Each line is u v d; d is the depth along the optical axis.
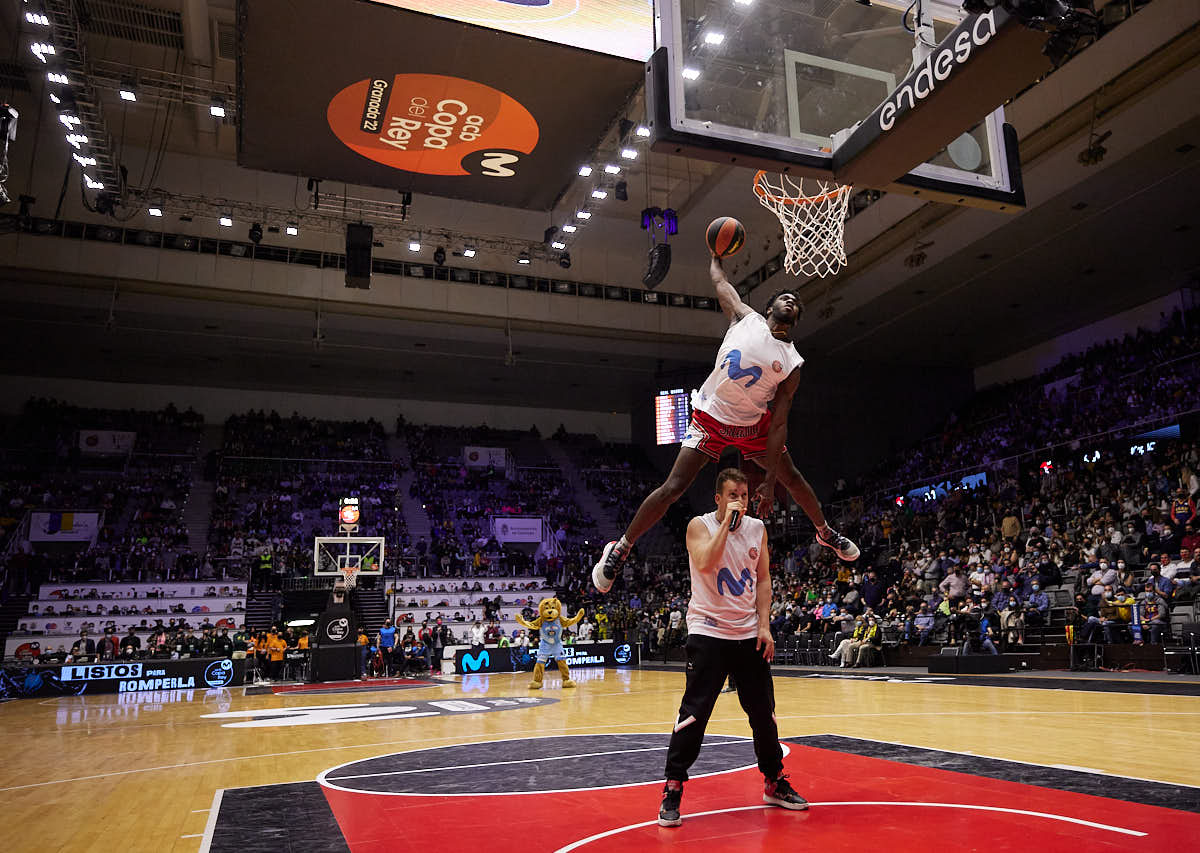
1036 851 3.17
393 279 27.88
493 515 31.80
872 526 25.78
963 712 8.68
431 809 4.40
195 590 25.44
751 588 4.17
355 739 8.02
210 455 31.83
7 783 6.18
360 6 9.78
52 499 28.05
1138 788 4.33
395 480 33.16
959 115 4.90
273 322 27.69
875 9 5.94
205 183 25.16
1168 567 14.34
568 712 10.37
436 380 34.28
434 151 12.84
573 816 4.12
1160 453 19.61
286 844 3.72
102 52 20.67
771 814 4.00
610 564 3.88
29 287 24.92
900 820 3.77
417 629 26.12
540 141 12.56
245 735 8.78
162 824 4.44
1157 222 20.98
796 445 29.78
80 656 20.38
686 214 26.97
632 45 10.62
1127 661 13.66
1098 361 25.33
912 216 22.56
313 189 23.83
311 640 21.39
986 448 26.27
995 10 4.31
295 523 29.81
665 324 30.44
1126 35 16.55
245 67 10.84
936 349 30.39
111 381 33.22
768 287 28.23
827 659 19.34
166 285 25.59
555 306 29.34
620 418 40.28
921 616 17.88
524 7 10.15
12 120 10.59
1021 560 18.33
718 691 4.06
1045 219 20.80
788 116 5.58
